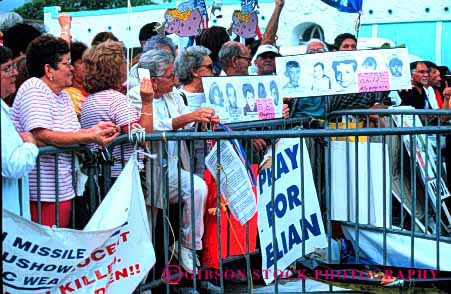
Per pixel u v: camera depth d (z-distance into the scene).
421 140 6.51
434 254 5.39
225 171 4.77
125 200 4.22
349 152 5.98
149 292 5.17
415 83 8.08
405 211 6.48
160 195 4.91
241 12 7.82
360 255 5.84
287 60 6.27
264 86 5.83
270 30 7.54
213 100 5.42
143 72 4.71
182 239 5.06
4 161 3.77
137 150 4.49
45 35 4.38
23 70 4.88
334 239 5.96
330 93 6.32
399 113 6.22
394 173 6.43
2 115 3.79
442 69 8.80
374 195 5.88
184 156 5.19
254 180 5.05
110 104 4.62
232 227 5.18
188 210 5.03
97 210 4.18
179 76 5.70
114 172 4.69
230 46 6.32
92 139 4.17
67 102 4.46
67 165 4.37
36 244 3.83
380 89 6.43
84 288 4.14
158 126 5.02
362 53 6.41
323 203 6.05
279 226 5.19
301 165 4.89
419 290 4.95
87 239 4.02
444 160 7.24
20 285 3.91
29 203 4.19
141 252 4.34
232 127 5.42
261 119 5.78
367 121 6.39
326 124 6.54
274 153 4.77
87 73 4.70
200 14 7.24
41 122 4.16
